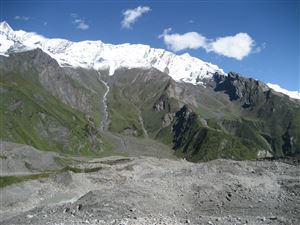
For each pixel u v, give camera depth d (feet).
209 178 260.21
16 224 176.35
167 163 540.11
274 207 201.36
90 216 179.93
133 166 501.97
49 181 418.31
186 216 187.21
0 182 384.68
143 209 193.77
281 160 346.74
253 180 256.11
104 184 430.20
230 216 184.55
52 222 169.27
